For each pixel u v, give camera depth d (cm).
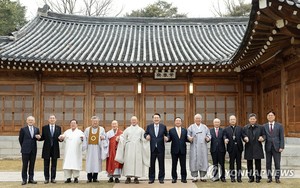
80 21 2303
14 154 1709
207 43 2036
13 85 1792
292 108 1403
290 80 1422
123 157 990
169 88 1820
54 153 1014
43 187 929
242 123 1803
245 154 1001
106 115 1812
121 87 1822
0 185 962
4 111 1788
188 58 1711
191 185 952
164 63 1638
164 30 2291
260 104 1806
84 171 1268
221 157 1023
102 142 1014
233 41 2048
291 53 1298
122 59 1697
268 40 1120
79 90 1817
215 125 1045
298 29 988
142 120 1803
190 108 1803
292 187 909
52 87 1811
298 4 843
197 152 1021
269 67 1638
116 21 2341
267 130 995
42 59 1608
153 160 1001
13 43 1850
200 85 1825
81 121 1806
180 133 1012
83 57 1702
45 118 1797
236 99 1819
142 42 2073
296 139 1358
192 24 2338
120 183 995
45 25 2197
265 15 920
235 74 1820
